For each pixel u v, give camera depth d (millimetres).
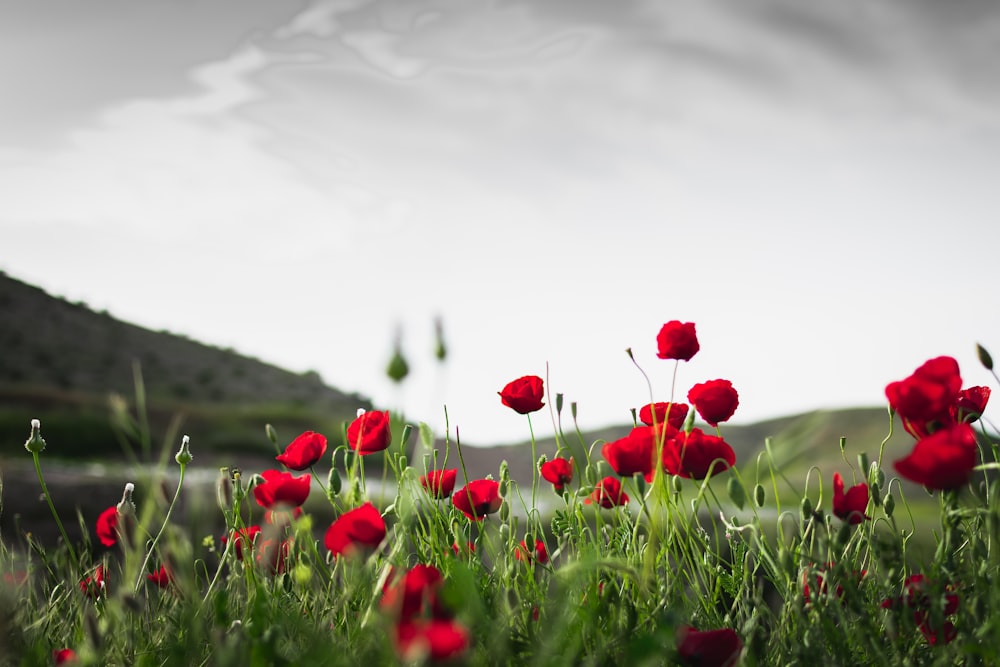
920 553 1077
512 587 1070
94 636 981
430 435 1089
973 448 971
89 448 12461
